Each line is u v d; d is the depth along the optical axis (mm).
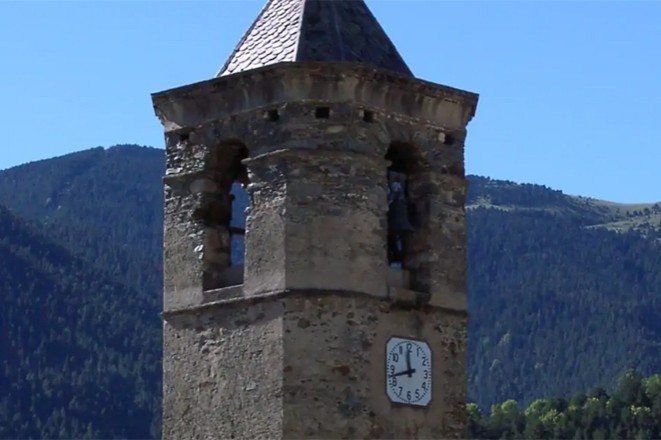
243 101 48688
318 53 48625
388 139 48719
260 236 47562
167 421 48781
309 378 46312
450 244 49781
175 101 50062
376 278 47625
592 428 154500
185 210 49781
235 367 47500
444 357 48875
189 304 48969
